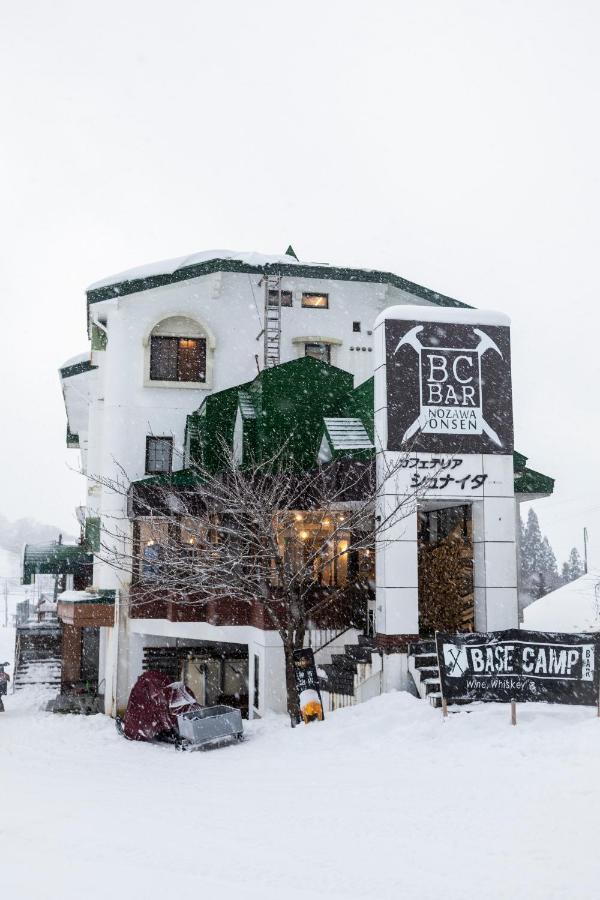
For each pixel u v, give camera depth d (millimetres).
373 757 12508
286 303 26828
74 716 23484
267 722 17750
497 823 8469
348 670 18500
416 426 17578
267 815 9477
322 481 19203
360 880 7113
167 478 22391
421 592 21469
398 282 27562
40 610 44938
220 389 25859
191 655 24375
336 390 22500
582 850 7422
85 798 10891
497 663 14047
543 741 11719
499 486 17812
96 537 26031
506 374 18188
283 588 17609
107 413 25234
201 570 17422
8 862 7852
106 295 25203
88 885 7141
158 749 16672
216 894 6867
